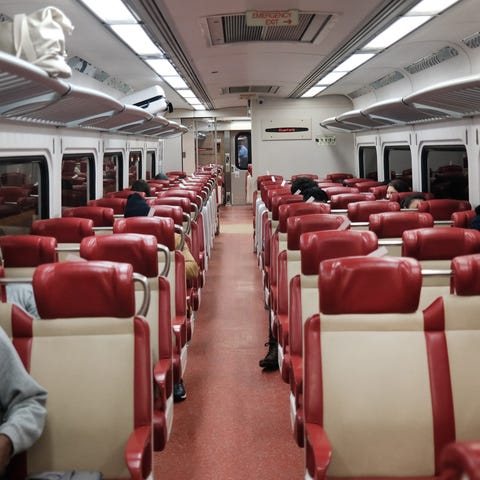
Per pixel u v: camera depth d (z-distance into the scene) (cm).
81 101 525
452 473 116
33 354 234
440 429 225
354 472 226
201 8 529
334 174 1361
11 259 367
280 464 345
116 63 790
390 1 498
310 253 319
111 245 319
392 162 1084
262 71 954
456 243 338
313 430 221
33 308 362
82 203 760
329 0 507
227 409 423
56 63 371
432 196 789
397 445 226
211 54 780
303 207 489
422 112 701
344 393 227
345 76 1002
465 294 231
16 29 362
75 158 715
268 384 470
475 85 491
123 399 232
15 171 520
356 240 320
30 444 212
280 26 596
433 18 552
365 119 978
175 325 376
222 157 2070
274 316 453
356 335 231
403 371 228
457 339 231
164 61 797
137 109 773
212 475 333
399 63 831
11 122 490
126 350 235
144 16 524
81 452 230
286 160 1431
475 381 228
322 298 229
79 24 554
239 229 1486
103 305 233
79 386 232
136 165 1187
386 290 228
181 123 1816
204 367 511
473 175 655
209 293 794
